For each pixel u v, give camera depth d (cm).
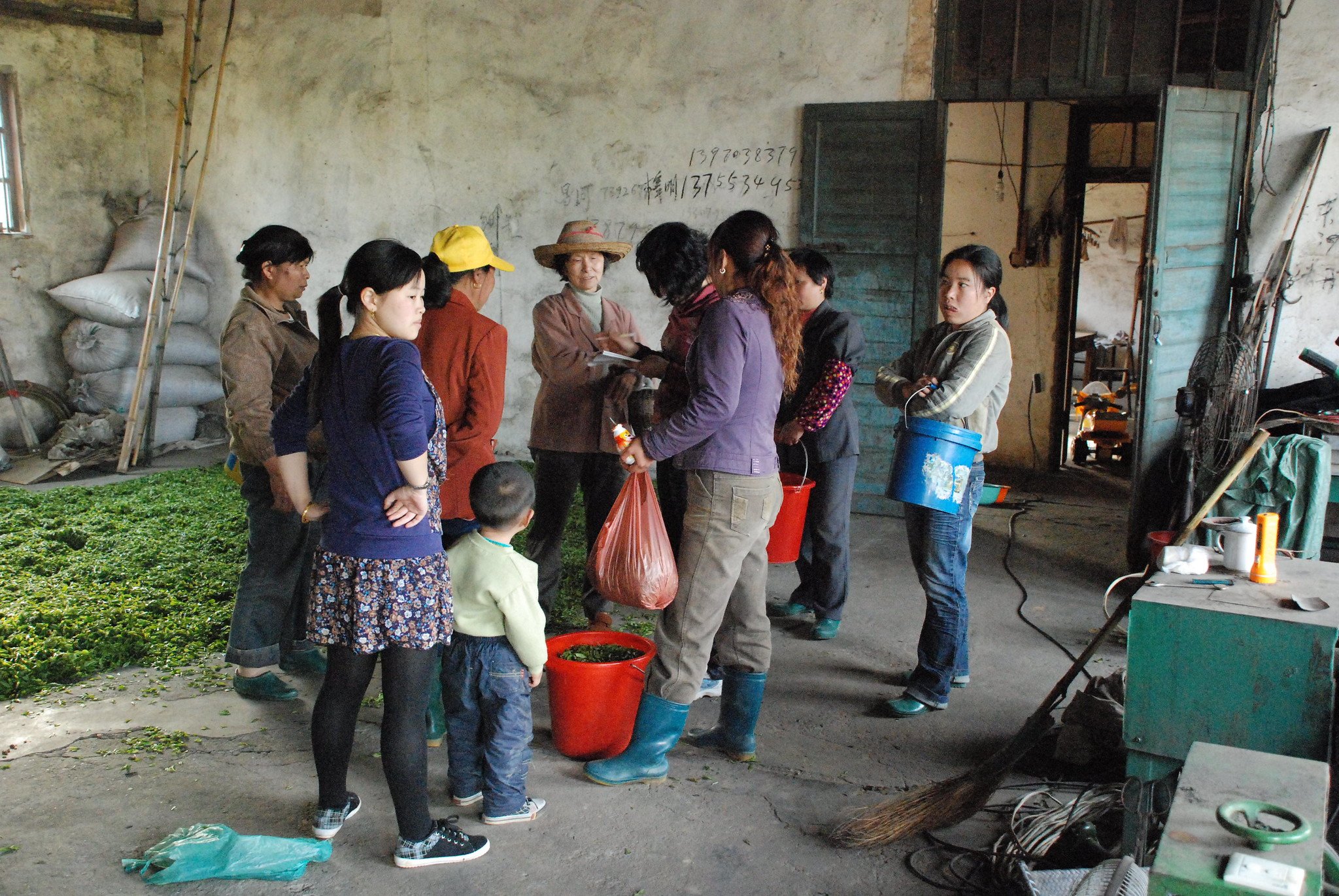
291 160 905
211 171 942
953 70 673
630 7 762
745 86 736
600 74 782
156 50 945
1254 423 544
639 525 310
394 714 265
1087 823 282
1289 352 611
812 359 435
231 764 328
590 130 793
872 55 694
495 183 834
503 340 338
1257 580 270
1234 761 186
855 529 675
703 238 373
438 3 827
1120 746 324
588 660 339
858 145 700
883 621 490
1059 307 888
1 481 762
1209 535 406
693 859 282
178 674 400
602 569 312
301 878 268
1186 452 559
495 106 822
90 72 915
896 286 701
